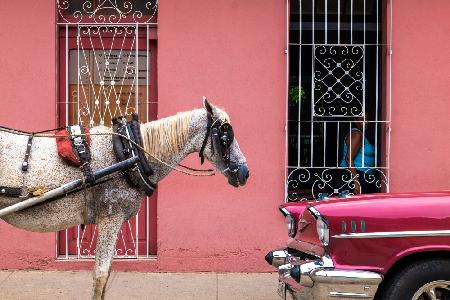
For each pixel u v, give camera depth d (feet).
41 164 16.76
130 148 17.20
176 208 25.17
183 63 25.17
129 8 25.80
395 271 15.83
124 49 25.90
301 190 25.63
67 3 25.67
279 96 25.32
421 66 25.52
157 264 25.17
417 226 15.52
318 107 25.73
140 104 25.95
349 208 15.78
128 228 25.73
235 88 25.26
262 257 25.35
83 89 25.85
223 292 22.79
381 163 25.95
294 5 25.81
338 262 15.55
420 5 25.45
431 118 25.54
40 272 24.81
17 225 17.15
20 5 24.86
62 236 25.73
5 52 24.88
